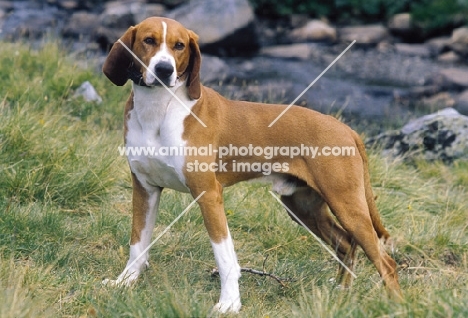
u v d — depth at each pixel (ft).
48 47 33.88
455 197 26.40
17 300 15.56
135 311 15.88
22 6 47.73
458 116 29.50
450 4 48.14
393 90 39.93
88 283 17.65
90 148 24.97
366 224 18.51
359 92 39.70
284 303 18.20
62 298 17.13
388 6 50.08
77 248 20.15
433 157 29.14
